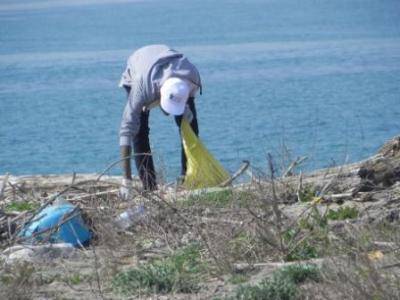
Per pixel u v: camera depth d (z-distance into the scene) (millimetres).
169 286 14516
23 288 14516
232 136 63094
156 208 17641
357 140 56844
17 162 63469
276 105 92438
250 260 15727
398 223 16547
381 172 19938
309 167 25797
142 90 20969
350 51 166000
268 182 18344
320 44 187375
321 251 15555
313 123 71375
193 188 20359
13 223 17953
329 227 16578
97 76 148125
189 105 21672
